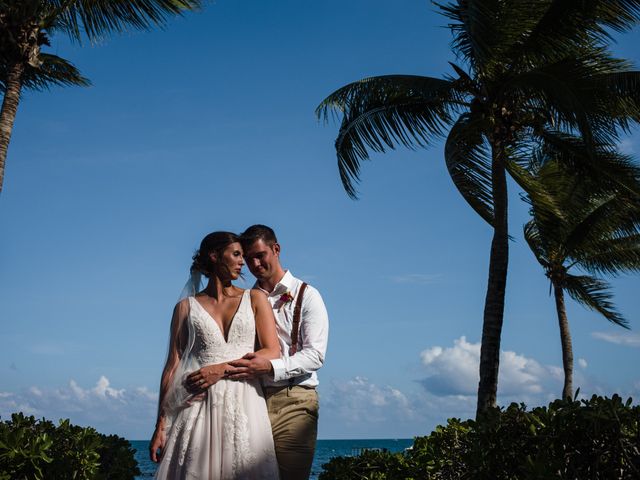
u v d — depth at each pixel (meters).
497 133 11.30
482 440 4.77
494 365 10.59
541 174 13.98
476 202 11.83
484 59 10.06
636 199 11.61
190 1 10.05
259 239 4.32
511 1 10.03
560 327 20.53
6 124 9.26
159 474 3.80
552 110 10.52
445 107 12.07
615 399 3.86
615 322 20.14
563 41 10.48
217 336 3.92
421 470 7.19
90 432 6.19
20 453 4.66
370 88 11.99
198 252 4.12
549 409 4.40
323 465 8.78
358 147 12.44
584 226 16.39
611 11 10.03
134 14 10.18
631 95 10.25
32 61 9.64
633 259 18.97
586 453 3.87
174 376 3.94
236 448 3.76
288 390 4.08
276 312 4.34
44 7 9.96
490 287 10.98
